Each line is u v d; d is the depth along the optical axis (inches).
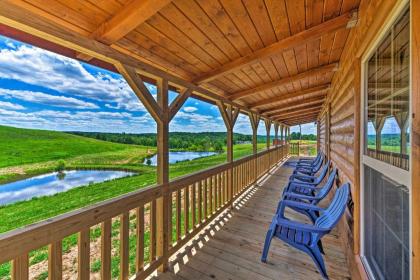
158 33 72.5
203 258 94.4
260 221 133.2
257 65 115.2
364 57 69.7
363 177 72.1
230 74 122.2
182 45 82.2
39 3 51.6
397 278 48.8
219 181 143.6
